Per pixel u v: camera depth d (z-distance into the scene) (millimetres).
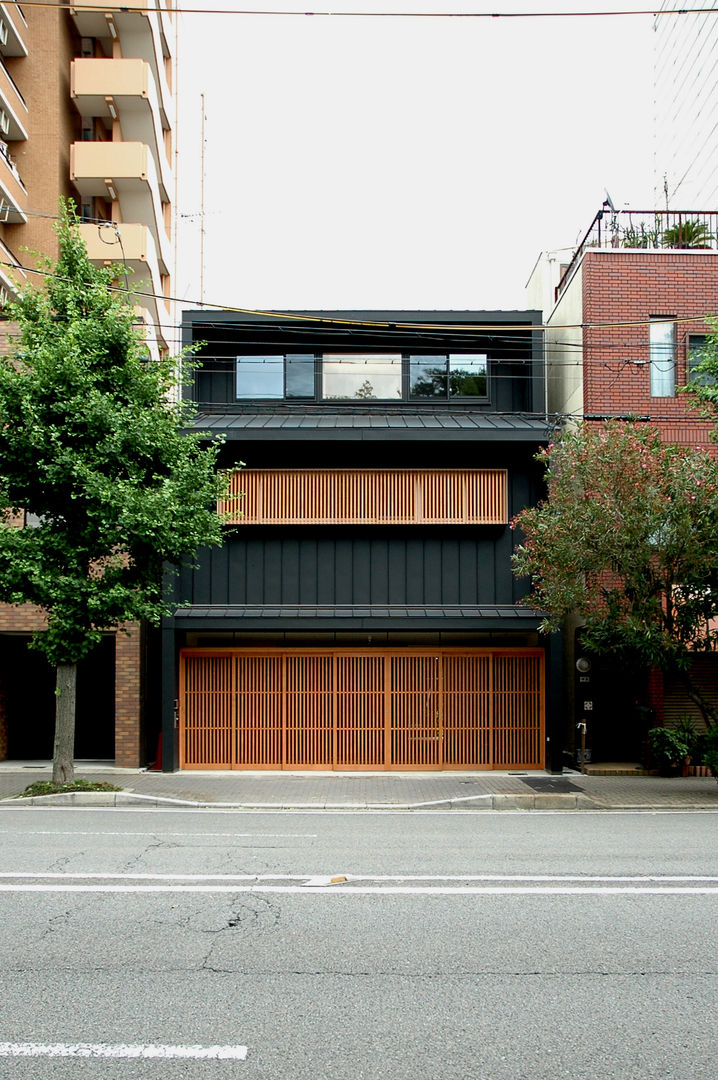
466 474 17891
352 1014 5227
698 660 18297
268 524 17766
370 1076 4484
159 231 32219
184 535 14406
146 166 28922
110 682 19016
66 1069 4520
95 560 14641
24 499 14117
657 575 14625
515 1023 5133
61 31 29688
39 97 29047
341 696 17984
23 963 6047
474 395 19719
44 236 28312
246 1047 4785
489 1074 4520
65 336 13641
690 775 17094
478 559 17953
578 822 12367
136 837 10789
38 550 13672
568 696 19141
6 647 19078
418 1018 5184
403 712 17969
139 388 14336
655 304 18422
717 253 18516
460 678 18062
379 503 17859
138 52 31250
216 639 18219
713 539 13789
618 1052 4777
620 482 14219
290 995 5504
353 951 6328
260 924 6961
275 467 18031
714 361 15016
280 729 17906
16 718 19297
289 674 18047
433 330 19266
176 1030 4988
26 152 28719
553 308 23078
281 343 19500
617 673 18547
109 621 14688
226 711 17969
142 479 14273
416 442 17609
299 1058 4664
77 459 13258
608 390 18156
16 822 12055
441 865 9141
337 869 8914
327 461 18047
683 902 7684
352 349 19656
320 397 19578
